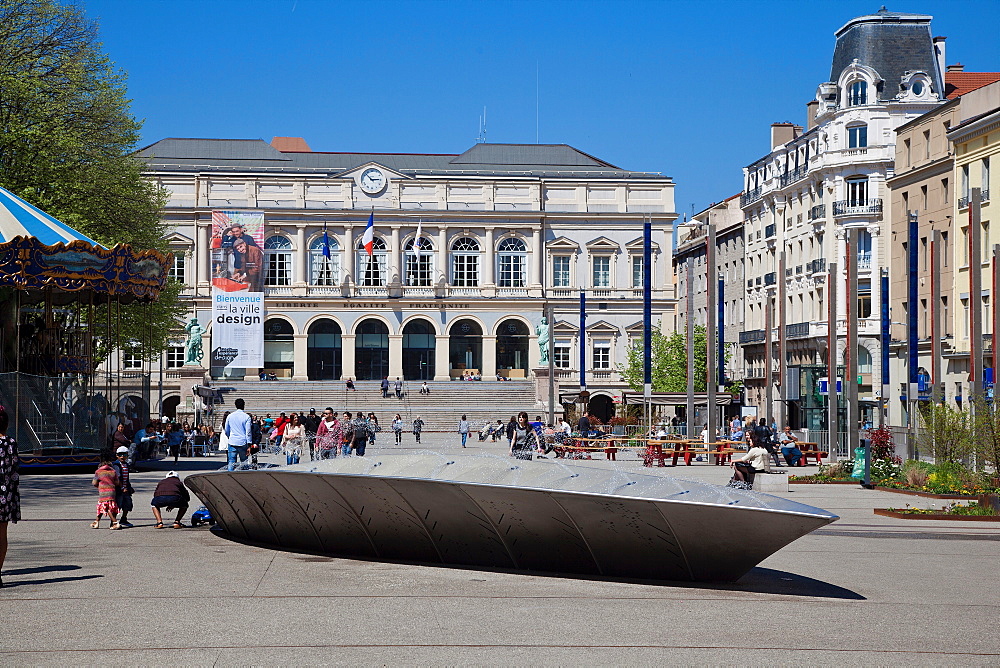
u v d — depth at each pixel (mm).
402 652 12047
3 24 49375
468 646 12375
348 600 15195
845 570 18312
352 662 11570
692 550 16422
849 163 77125
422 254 112000
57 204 50781
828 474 38438
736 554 16172
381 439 84000
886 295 46875
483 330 111000
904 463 39688
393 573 17656
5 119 49219
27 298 47938
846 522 25828
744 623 13789
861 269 76625
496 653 12047
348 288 109688
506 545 17891
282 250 110312
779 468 48688
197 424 78312
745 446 50219
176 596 15336
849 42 80188
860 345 75750
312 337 110188
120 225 55188
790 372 85062
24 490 31906
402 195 111500
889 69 78312
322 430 44500
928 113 63469
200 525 23938
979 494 30812
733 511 15477
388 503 18500
